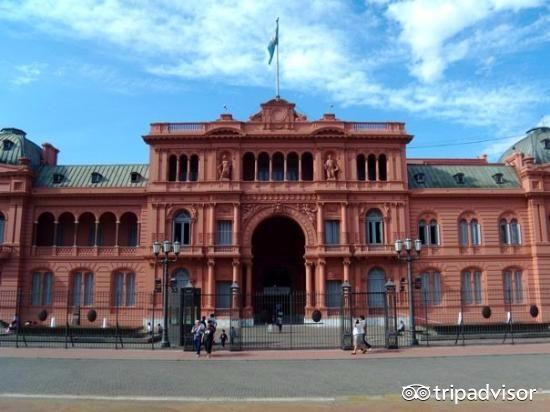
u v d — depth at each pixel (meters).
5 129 69.12
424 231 62.38
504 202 63.28
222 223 61.00
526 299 61.00
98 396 19.83
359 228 60.59
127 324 59.69
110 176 66.94
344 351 34.56
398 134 62.41
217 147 62.38
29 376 24.47
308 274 59.78
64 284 61.12
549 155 65.25
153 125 63.47
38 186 64.50
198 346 32.69
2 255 59.91
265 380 23.56
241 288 59.06
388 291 37.66
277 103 63.84
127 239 64.56
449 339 40.94
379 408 17.62
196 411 17.25
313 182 61.75
